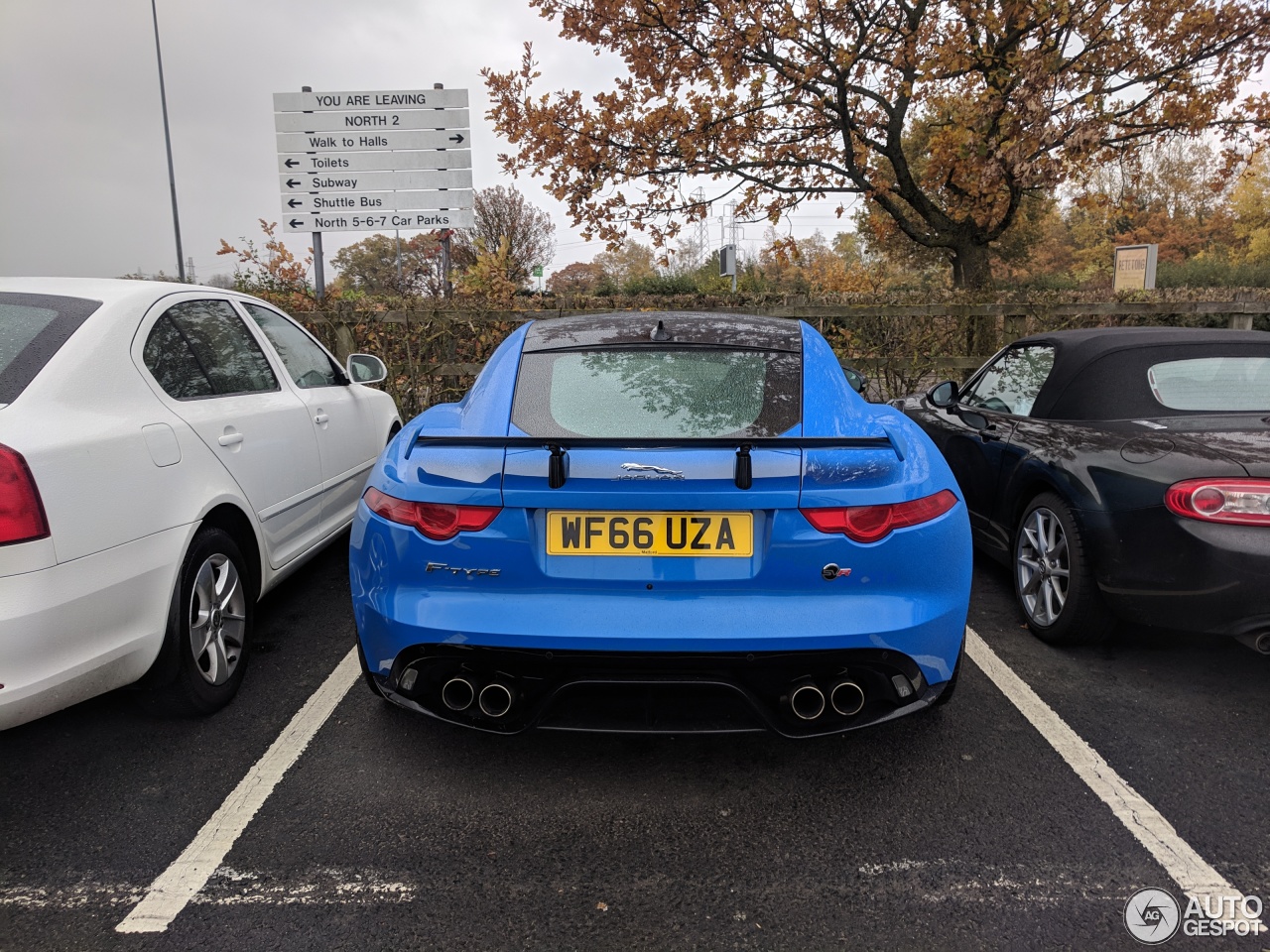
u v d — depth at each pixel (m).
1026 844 2.10
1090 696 2.93
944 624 2.17
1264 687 2.99
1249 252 41.31
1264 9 9.58
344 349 7.84
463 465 2.12
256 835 2.15
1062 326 8.37
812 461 2.07
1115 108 10.59
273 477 3.29
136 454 2.39
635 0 10.33
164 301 2.97
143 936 1.79
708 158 11.17
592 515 2.10
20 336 2.39
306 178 9.16
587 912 1.86
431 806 2.28
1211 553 2.61
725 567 2.09
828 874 1.99
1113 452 3.05
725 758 2.54
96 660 2.17
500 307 8.00
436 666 2.18
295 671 3.18
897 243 28.12
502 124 11.08
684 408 2.39
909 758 2.53
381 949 1.75
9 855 2.07
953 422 4.52
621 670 2.09
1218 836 2.13
